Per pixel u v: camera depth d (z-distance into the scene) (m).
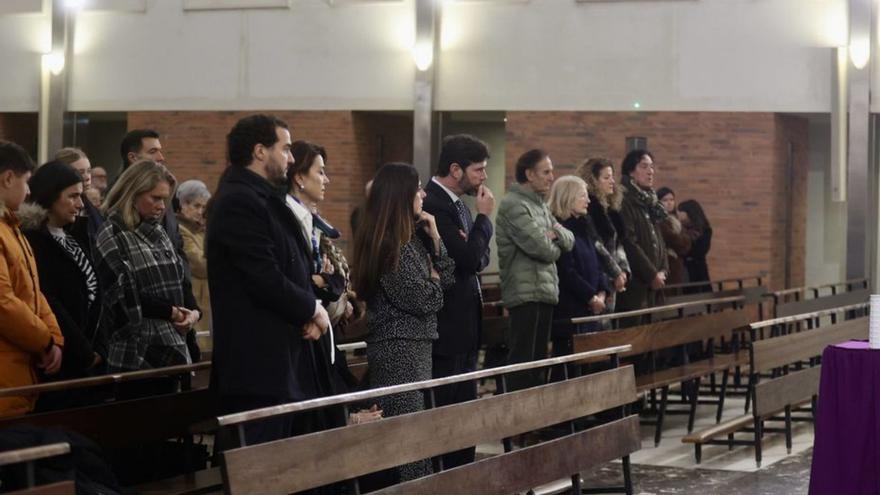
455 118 16.30
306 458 4.21
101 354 5.91
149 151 7.49
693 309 11.34
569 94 14.63
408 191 5.81
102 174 10.40
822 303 12.17
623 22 14.45
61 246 5.74
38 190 5.75
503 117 15.97
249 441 4.79
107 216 6.05
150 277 6.03
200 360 6.89
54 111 16.17
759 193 14.12
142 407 5.28
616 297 10.00
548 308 8.20
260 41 15.59
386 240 5.76
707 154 14.26
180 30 15.85
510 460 5.38
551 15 14.67
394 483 5.75
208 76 15.76
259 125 4.98
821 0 13.86
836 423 6.85
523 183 8.20
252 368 4.81
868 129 13.70
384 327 5.80
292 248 5.00
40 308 5.32
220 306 4.88
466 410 5.12
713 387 11.16
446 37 15.01
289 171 5.77
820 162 15.58
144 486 5.20
